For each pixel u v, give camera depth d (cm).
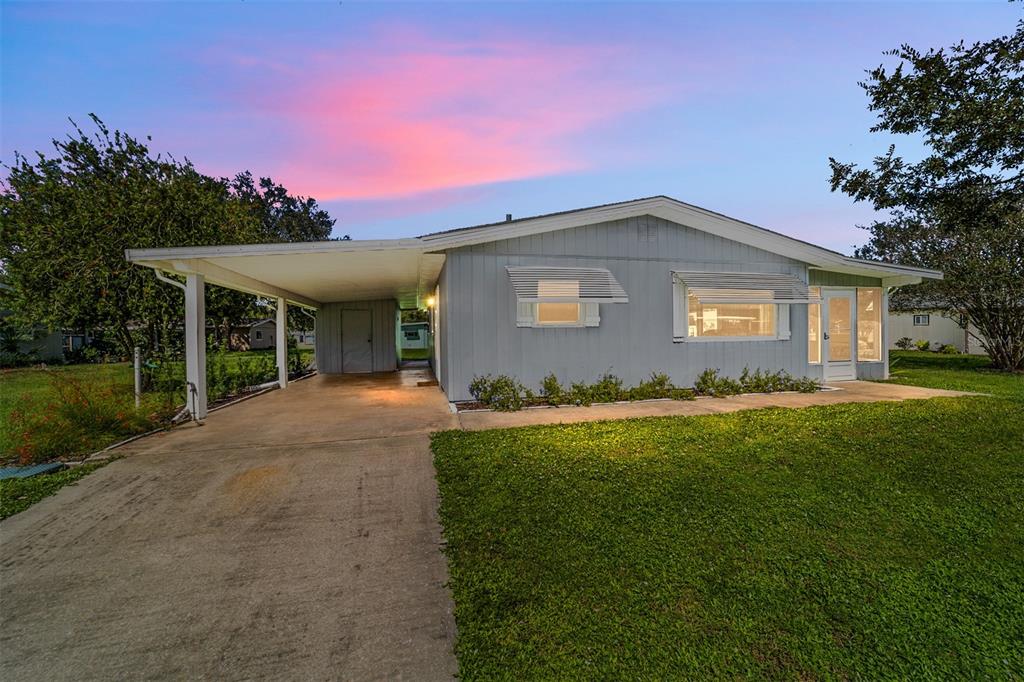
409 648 192
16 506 338
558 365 777
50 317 887
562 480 379
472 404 734
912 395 794
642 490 356
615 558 259
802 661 181
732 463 420
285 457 457
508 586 233
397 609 219
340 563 261
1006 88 358
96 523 313
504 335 754
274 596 230
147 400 629
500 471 402
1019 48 346
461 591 229
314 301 1369
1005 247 1095
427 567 257
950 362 1448
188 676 177
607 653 186
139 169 981
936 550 266
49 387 1023
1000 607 213
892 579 237
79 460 449
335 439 524
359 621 210
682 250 844
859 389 884
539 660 183
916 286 1288
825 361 1006
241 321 1240
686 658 183
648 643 192
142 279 912
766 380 858
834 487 361
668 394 797
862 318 1069
